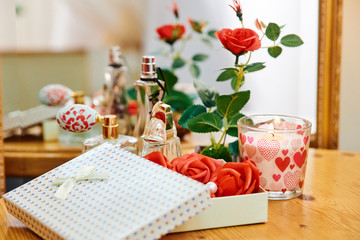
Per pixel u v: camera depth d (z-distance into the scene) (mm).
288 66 1161
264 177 729
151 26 1613
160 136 763
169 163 688
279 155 713
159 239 618
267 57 977
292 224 657
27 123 1187
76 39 1638
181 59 1289
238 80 806
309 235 626
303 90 1164
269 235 626
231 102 759
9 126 1182
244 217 648
